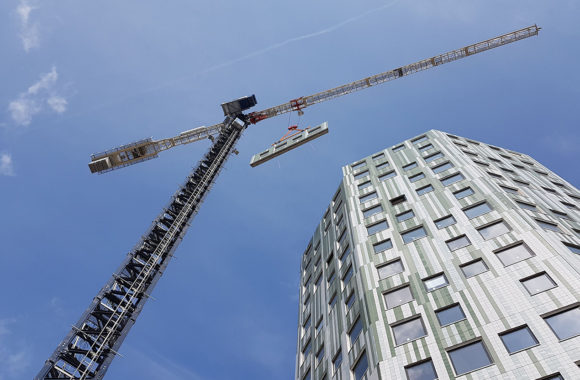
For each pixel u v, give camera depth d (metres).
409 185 41.88
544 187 43.47
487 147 54.47
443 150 47.28
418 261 30.47
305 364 35.50
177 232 35.22
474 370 20.92
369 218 39.47
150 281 29.97
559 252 25.78
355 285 32.56
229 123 58.59
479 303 24.48
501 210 31.69
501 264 26.62
